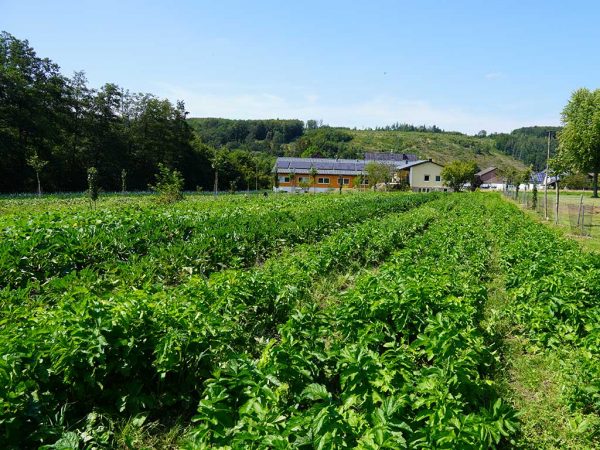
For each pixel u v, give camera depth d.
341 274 10.88
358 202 28.03
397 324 6.05
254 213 20.45
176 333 4.96
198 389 5.12
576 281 7.70
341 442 3.39
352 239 13.13
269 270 9.09
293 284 8.38
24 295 7.32
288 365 4.66
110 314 4.97
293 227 15.20
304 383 4.75
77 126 58.88
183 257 10.66
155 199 29.72
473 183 72.44
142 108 69.81
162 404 4.99
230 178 82.81
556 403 5.36
